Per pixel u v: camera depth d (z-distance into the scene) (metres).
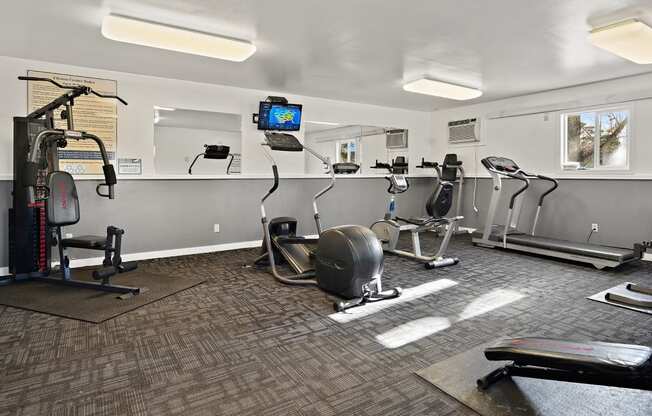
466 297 3.61
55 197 3.55
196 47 3.74
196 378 2.17
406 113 7.80
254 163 6.16
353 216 7.15
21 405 1.91
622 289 3.83
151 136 5.31
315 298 3.56
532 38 3.72
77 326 2.89
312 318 3.07
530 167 6.45
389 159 7.71
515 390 2.04
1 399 1.96
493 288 3.90
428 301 3.49
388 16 3.22
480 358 2.40
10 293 3.66
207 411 1.87
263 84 5.71
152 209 5.30
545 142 6.22
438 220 4.89
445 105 7.38
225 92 5.84
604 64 4.62
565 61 4.49
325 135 7.09
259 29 3.50
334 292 3.46
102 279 3.77
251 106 6.08
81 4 3.01
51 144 3.81
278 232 4.88
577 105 5.73
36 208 4.12
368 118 7.29
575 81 5.45
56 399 1.96
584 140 5.99
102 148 3.91
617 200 5.44
